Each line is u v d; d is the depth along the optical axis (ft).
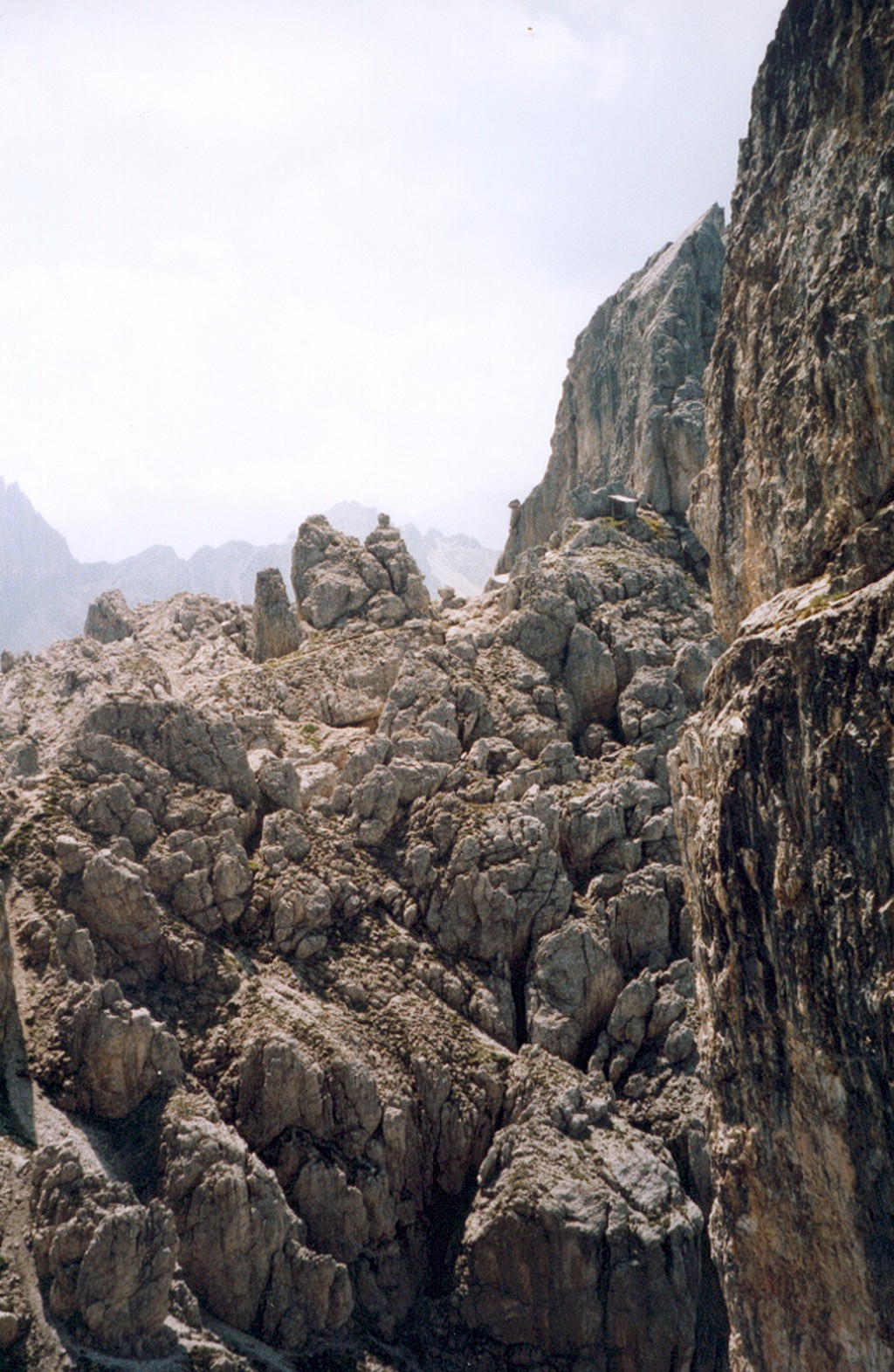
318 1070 188.85
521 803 242.99
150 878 210.79
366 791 241.96
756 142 157.79
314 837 233.14
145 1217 150.00
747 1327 132.05
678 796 160.56
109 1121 174.19
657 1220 182.50
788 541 140.15
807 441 137.49
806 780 118.93
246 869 219.41
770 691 123.75
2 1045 175.73
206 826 223.30
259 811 239.09
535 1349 178.09
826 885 116.26
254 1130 187.01
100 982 185.88
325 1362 165.27
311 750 269.03
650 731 269.44
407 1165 194.39
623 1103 209.36
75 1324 145.59
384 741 254.27
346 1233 181.88
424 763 249.34
